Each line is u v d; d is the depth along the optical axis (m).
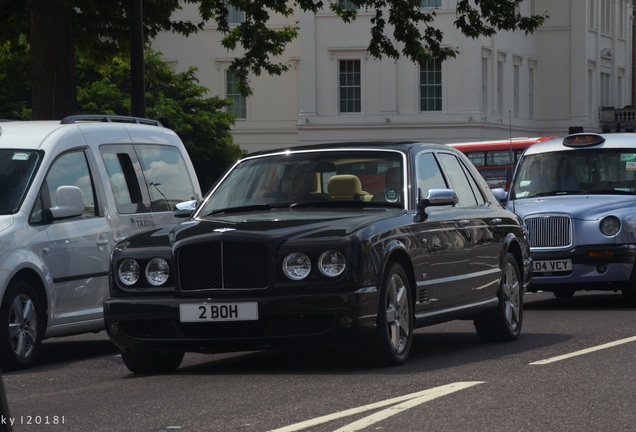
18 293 18.41
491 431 11.21
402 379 14.74
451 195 17.20
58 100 38.03
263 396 13.60
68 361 19.48
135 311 15.77
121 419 12.41
